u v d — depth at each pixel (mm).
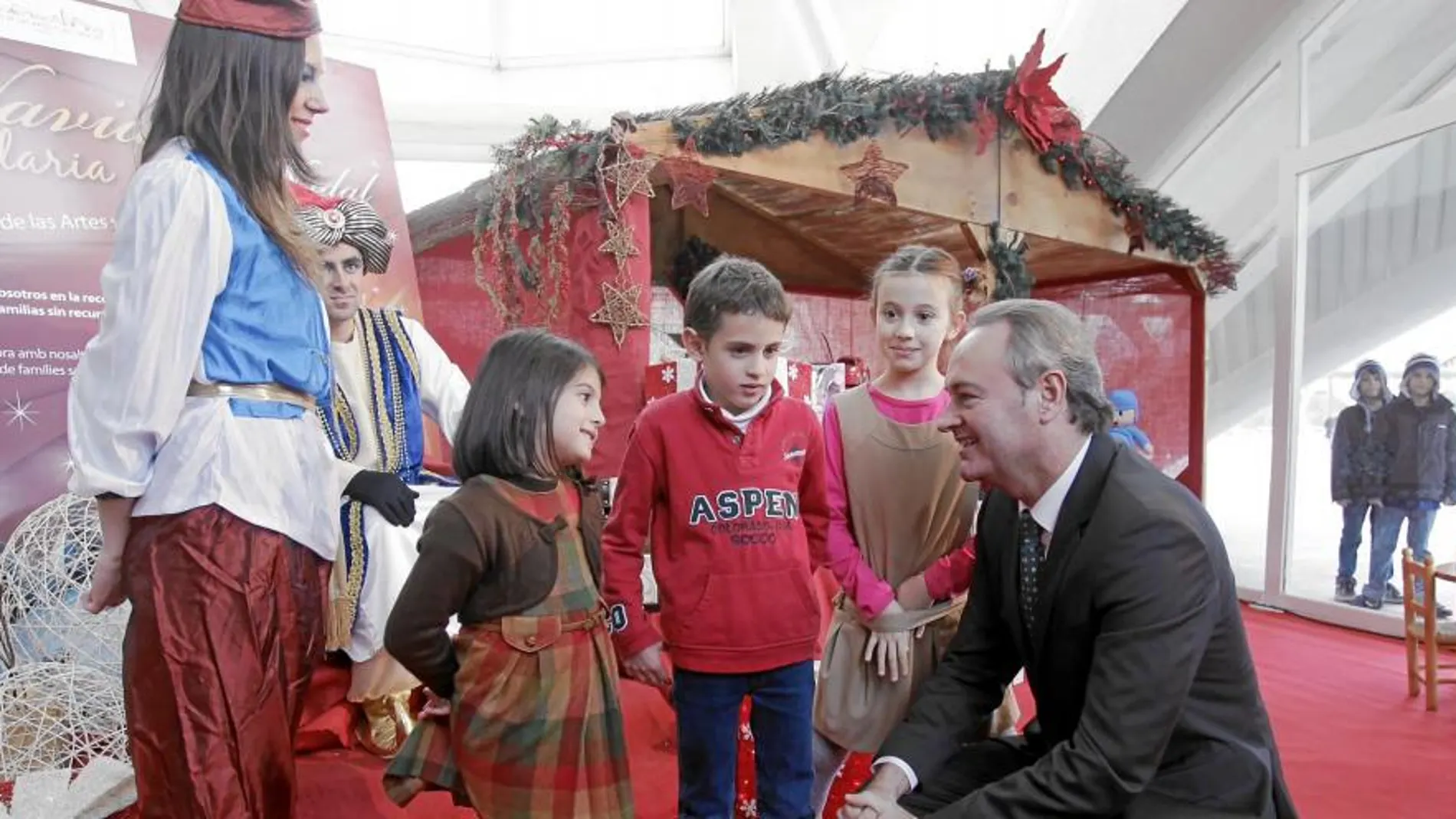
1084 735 1246
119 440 1390
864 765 2082
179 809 1445
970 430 1372
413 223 4887
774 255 5105
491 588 1438
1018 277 3852
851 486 1842
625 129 3096
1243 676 1326
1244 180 5508
